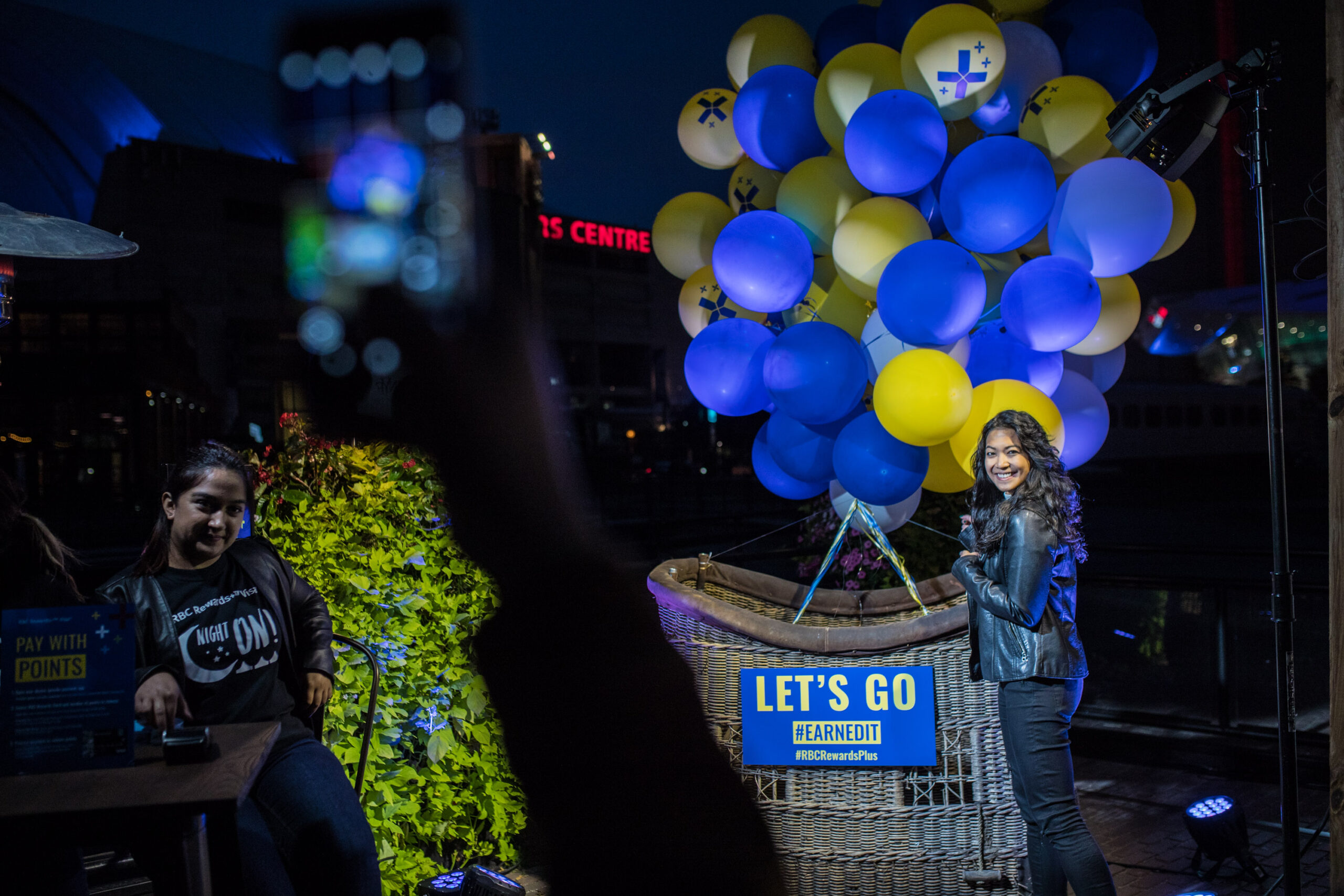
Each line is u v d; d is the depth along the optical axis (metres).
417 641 3.44
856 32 3.60
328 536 3.32
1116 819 3.99
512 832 3.46
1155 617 8.02
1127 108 2.90
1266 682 6.18
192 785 1.69
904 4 3.35
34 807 1.58
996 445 2.74
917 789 2.94
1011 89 3.20
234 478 2.45
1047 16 3.54
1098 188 2.93
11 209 2.99
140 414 30.52
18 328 30.00
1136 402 26.16
